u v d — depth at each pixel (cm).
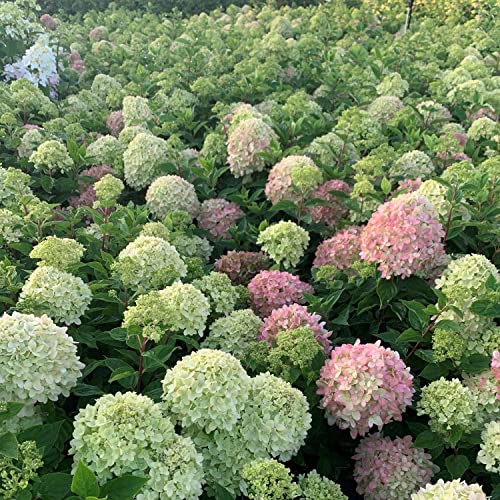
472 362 318
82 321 348
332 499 263
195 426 268
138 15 1462
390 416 289
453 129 621
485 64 916
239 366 270
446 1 1479
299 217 467
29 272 348
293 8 1567
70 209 470
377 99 678
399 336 331
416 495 247
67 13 1571
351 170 520
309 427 280
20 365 255
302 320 331
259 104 702
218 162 566
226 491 255
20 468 229
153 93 798
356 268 363
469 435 291
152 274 354
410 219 344
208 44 1027
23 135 600
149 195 492
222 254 482
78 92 848
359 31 1151
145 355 279
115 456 229
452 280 341
